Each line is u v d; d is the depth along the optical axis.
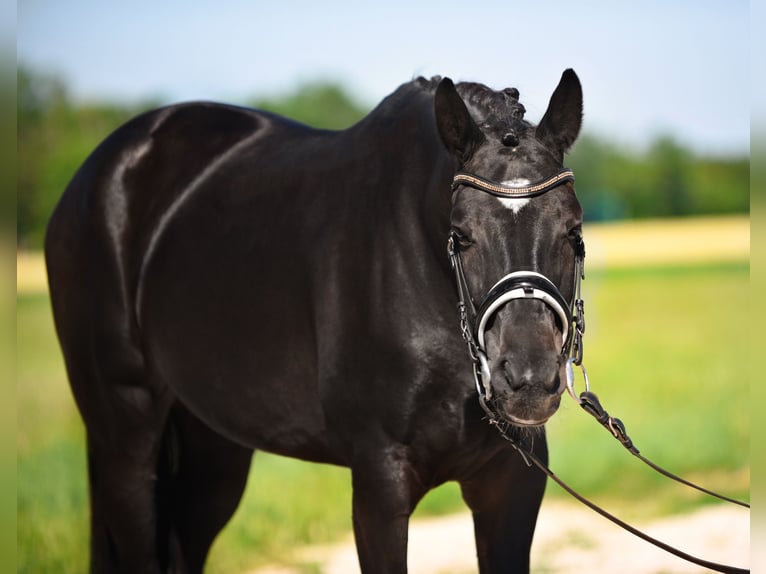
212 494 6.42
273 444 5.46
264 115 6.25
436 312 4.58
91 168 6.29
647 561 8.50
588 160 70.69
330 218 5.03
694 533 9.27
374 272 4.72
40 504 9.03
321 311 4.93
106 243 6.05
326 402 4.92
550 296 3.96
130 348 6.06
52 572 7.86
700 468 11.56
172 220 5.96
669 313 27.00
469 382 4.61
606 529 9.51
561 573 8.24
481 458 4.78
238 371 5.39
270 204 5.43
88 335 6.12
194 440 6.36
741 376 17.19
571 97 4.34
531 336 3.92
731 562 8.45
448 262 4.47
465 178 4.18
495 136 4.32
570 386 4.15
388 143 4.94
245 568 8.48
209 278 5.56
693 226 58.22
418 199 4.66
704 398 15.23
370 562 4.77
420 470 4.74
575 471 11.26
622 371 17.91
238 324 5.36
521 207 4.06
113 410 6.11
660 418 13.59
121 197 6.10
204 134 6.18
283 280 5.17
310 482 10.58
